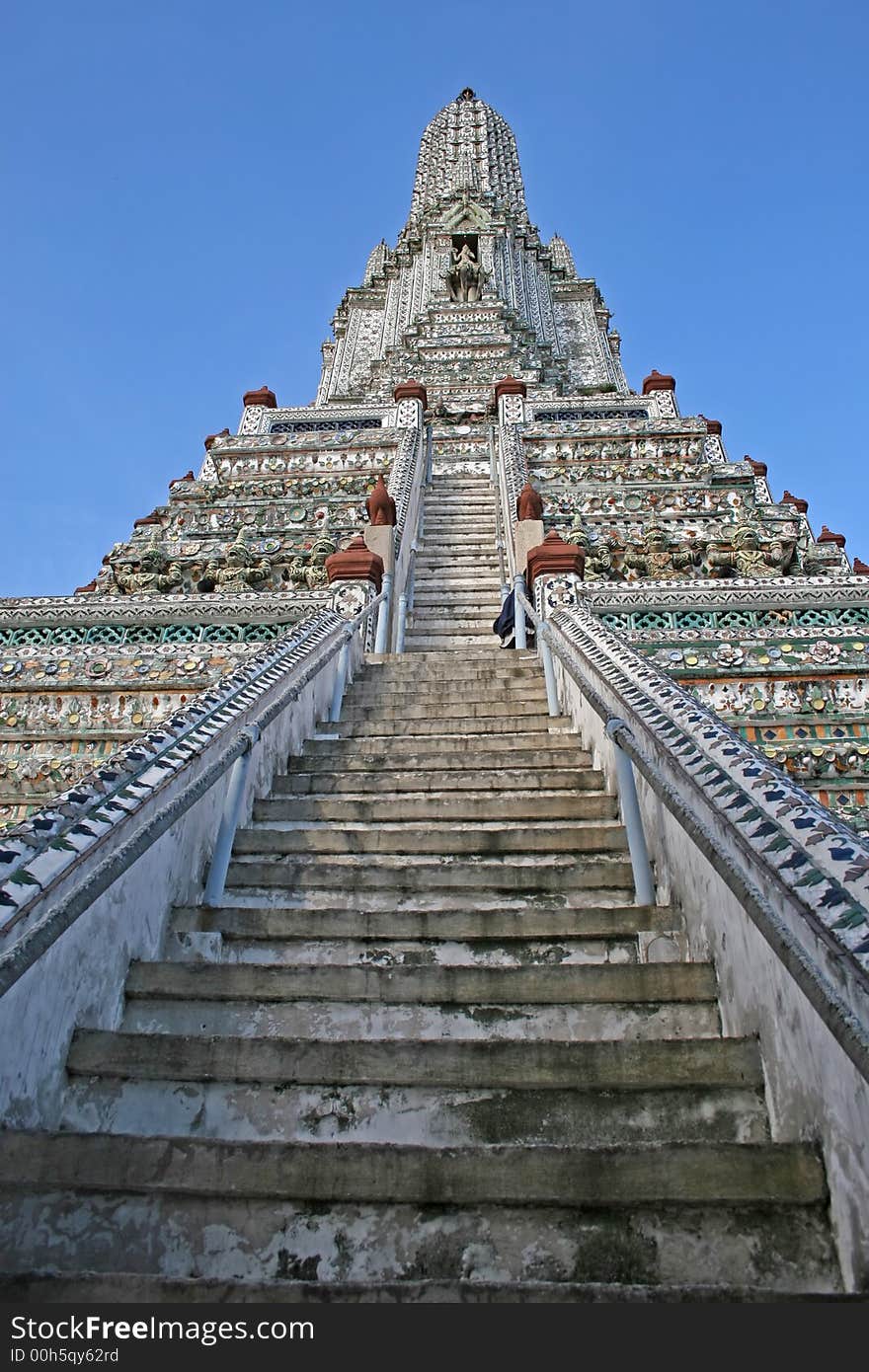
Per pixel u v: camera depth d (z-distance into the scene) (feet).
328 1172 8.35
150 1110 9.68
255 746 18.35
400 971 11.55
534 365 91.50
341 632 26.43
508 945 12.96
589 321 118.32
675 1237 7.91
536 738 21.70
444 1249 7.98
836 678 23.82
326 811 17.99
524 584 33.12
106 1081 9.85
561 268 126.93
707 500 45.62
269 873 14.99
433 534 51.52
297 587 36.83
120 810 10.97
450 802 17.87
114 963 11.15
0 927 8.11
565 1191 8.15
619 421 54.80
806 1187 7.95
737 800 10.17
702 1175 8.13
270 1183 8.30
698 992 11.16
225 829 14.87
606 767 18.49
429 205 123.34
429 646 38.96
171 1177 8.36
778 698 23.66
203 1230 8.14
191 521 45.19
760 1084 9.48
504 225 113.09
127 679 24.66
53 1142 8.52
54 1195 8.30
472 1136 9.42
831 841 8.64
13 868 9.00
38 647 25.68
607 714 15.53
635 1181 8.14
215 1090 9.82
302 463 53.47
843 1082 7.50
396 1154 8.43
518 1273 7.83
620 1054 9.80
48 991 9.55
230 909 13.30
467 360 88.22
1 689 24.66
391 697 26.45
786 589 26.94
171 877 13.35
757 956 9.70
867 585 26.99
